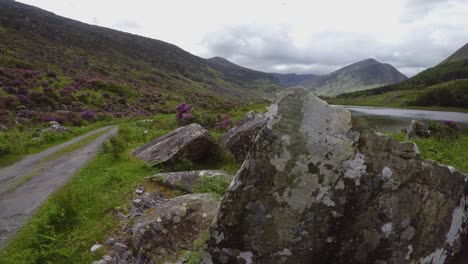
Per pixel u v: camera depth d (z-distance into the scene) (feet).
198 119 72.79
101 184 29.48
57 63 326.44
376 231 14.21
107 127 100.78
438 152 38.68
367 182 14.08
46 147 62.08
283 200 14.10
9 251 20.24
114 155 41.45
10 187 36.42
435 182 15.35
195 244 18.10
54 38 557.33
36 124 93.40
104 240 20.38
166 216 20.26
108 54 613.11
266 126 14.24
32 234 21.76
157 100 225.15
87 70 338.34
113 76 358.64
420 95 470.39
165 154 35.88
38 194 32.48
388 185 14.24
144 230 19.62
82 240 20.40
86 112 123.34
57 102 137.39
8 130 79.46
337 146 14.10
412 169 14.74
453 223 16.17
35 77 177.17
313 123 14.20
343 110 14.61
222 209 14.46
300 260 14.21
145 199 25.94
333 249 14.32
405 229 14.51
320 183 14.01
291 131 14.11
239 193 14.29
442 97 435.53
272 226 14.15
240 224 14.32
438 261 15.83
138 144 49.01
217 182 26.61
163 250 18.65
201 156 36.78
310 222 14.07
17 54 303.27
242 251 14.42
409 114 295.69
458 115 285.84
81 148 59.21
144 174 32.27
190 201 21.66
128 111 158.61
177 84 552.41
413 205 14.67
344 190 14.07
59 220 22.26
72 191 28.25
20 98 118.73
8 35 421.59
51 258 18.93
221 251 14.61
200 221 20.04
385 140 14.57
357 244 14.26
